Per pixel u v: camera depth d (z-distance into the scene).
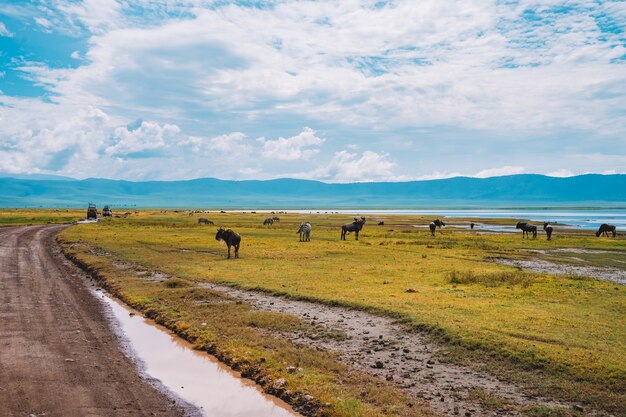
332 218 142.38
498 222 129.50
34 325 18.97
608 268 37.16
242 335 17.84
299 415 11.88
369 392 12.69
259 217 136.12
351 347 16.75
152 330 19.39
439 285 27.31
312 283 27.50
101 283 29.38
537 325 18.11
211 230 72.50
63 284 28.80
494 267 35.50
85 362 14.95
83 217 131.62
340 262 37.03
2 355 15.12
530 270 35.53
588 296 24.20
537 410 11.69
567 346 15.59
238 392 13.29
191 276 30.31
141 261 36.97
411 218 152.75
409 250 47.06
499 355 15.15
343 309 21.78
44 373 13.74
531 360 14.50
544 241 60.72
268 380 13.78
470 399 12.37
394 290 25.50
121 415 11.37
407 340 17.30
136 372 14.52
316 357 15.36
